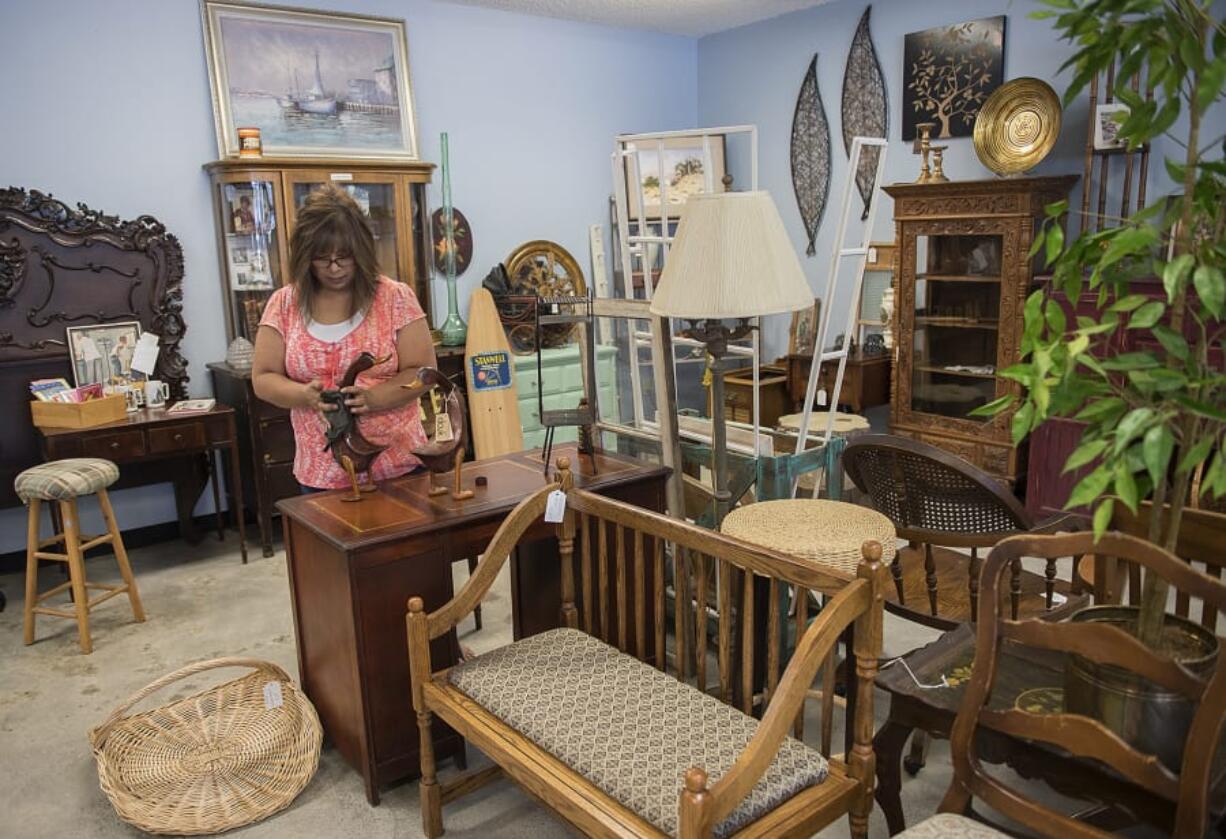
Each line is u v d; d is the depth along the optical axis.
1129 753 1.22
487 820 2.10
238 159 3.91
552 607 2.58
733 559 1.79
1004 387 4.08
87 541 3.66
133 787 2.14
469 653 2.86
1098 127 3.86
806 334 5.26
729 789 1.34
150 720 2.33
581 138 5.29
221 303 4.21
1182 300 1.20
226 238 4.05
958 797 1.46
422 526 2.10
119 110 3.86
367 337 2.48
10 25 3.58
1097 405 1.20
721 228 2.02
